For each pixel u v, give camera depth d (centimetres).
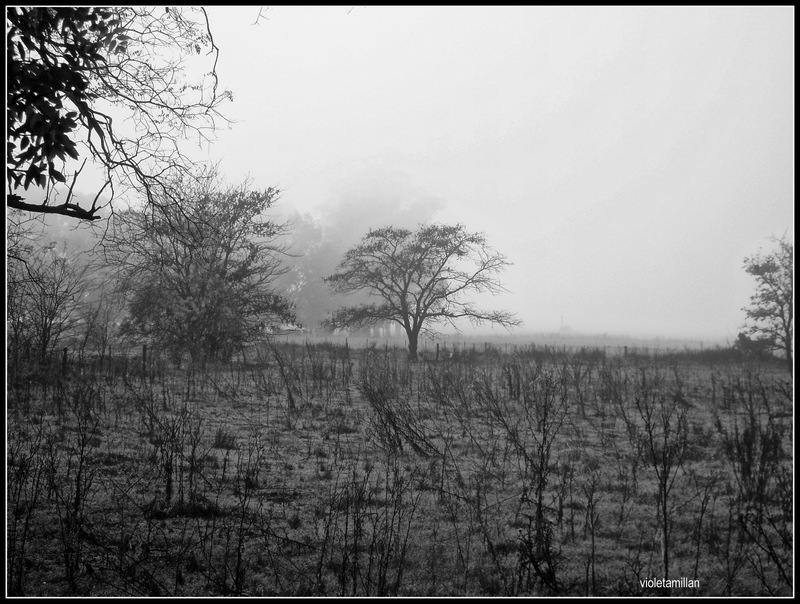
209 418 1149
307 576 509
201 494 707
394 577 514
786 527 602
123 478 758
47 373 1418
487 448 938
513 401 1345
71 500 666
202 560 537
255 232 2314
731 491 728
